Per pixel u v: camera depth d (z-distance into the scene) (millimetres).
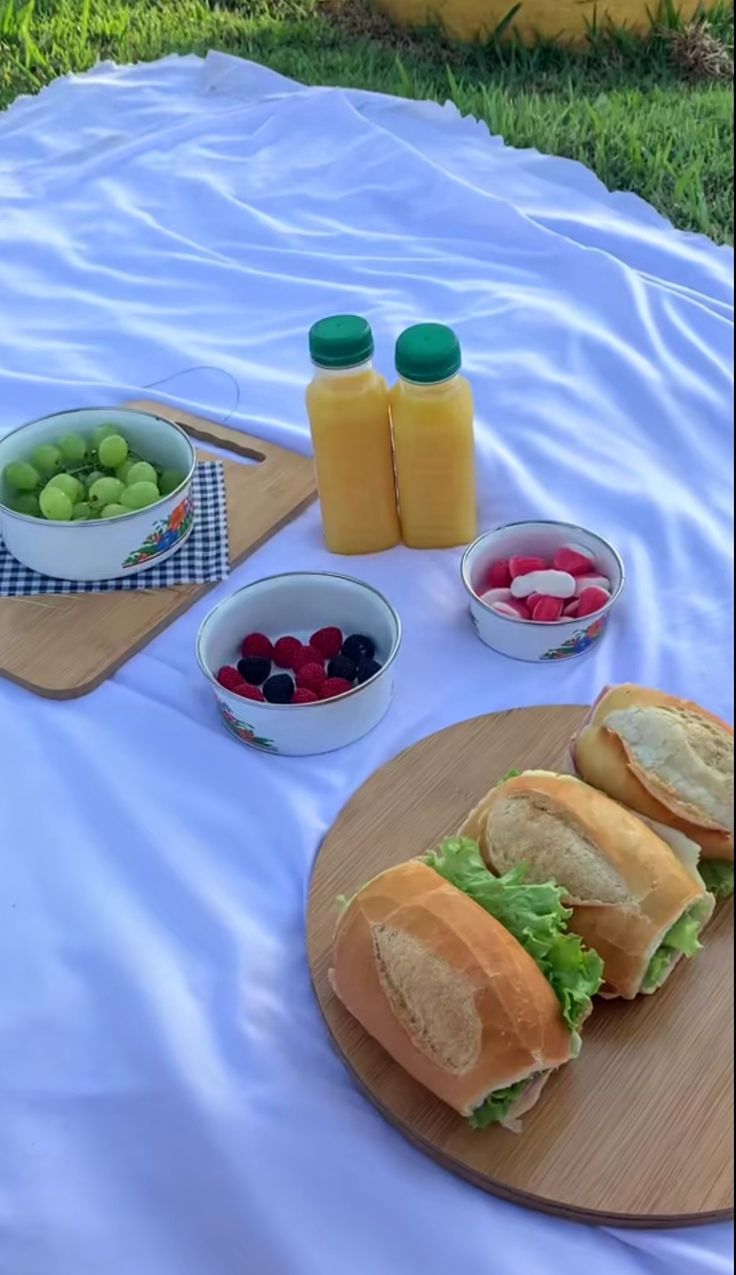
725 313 1562
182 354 1538
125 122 2199
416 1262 631
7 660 1027
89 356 1565
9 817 900
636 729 796
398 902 691
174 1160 684
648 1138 666
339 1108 698
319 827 876
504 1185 649
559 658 1018
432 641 1052
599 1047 707
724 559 1119
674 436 1309
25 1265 651
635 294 1537
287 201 1920
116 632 1056
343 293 1645
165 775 926
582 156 2148
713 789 764
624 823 732
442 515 1125
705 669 1007
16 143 2148
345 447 1085
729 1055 700
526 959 663
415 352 1039
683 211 1959
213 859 858
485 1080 637
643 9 2449
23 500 1129
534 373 1410
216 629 996
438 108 2119
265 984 771
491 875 716
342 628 1042
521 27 2518
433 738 930
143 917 815
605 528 1179
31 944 802
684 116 2230
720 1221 642
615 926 699
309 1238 640
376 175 1925
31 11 2830
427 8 2627
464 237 1773
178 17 2910
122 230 1859
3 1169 689
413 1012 664
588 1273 623
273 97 2182
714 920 773
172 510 1111
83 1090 718
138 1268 645
